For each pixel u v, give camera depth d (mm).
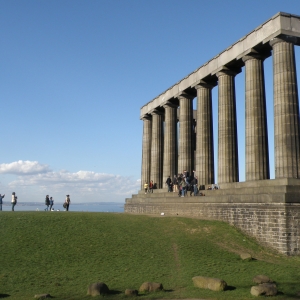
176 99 60938
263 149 41094
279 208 31984
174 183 55562
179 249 29953
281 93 37375
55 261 26969
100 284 20031
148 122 71438
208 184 49812
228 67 47219
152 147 66875
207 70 50750
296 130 36844
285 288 20922
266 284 19953
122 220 38281
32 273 24359
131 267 25766
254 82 42031
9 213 41375
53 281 22781
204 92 52562
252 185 39312
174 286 21469
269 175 41781
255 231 34188
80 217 38781
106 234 33094
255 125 41281
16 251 28609
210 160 51344
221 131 46625
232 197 37594
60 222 36250
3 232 32750
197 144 52062
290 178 35375
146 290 20375
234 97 47562
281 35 38125
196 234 34125
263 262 27438
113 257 27953
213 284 20531
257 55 42406
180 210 46500
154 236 33188
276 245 31891
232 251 30344
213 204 40469
